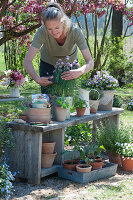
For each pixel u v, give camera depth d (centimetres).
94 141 473
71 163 352
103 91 433
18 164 333
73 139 503
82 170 329
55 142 346
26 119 336
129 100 980
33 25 769
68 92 360
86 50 363
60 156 359
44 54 402
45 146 338
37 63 1437
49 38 358
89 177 331
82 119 372
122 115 761
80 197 274
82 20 1454
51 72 400
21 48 1220
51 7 333
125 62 1353
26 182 331
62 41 364
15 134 333
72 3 645
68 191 300
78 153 398
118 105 509
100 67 1380
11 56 1345
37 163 318
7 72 790
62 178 343
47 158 338
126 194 282
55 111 350
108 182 330
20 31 789
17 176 333
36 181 319
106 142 398
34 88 1330
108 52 1332
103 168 348
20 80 787
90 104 407
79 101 380
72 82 363
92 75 1373
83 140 512
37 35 355
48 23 317
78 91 393
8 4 690
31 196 285
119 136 400
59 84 356
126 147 381
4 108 729
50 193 294
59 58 391
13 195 287
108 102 442
